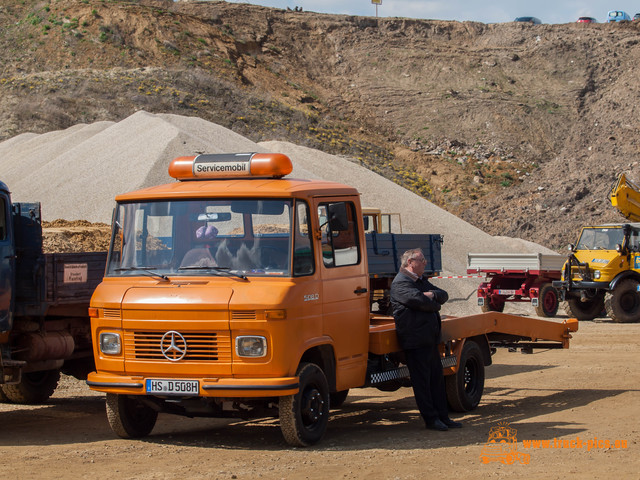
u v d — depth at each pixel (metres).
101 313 7.45
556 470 6.41
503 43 87.75
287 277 7.11
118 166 28.78
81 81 62.75
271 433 8.29
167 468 6.54
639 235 22.31
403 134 71.69
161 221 7.64
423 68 82.06
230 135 34.72
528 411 9.51
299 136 63.12
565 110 73.88
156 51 71.38
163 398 7.36
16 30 73.06
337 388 7.75
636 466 6.52
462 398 9.39
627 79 73.50
